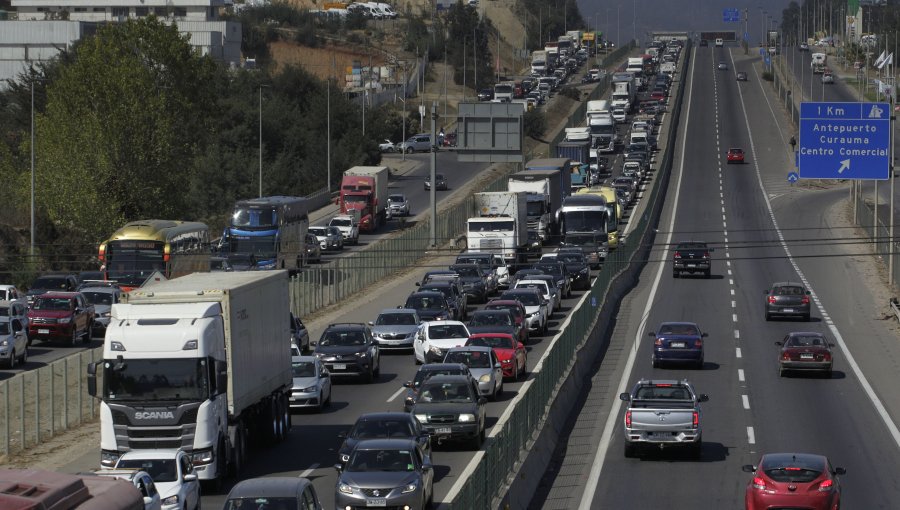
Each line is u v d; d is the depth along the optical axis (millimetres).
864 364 162000
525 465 94375
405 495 80562
